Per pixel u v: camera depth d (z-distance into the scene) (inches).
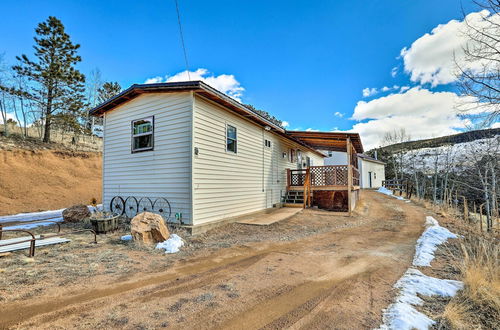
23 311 105.8
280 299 119.2
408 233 288.5
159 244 214.4
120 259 180.4
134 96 324.5
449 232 276.5
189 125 274.1
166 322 98.0
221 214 314.7
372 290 129.4
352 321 98.4
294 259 186.2
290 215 384.8
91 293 125.0
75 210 333.1
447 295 122.4
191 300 117.8
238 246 225.3
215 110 311.4
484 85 198.2
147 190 306.7
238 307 111.0
